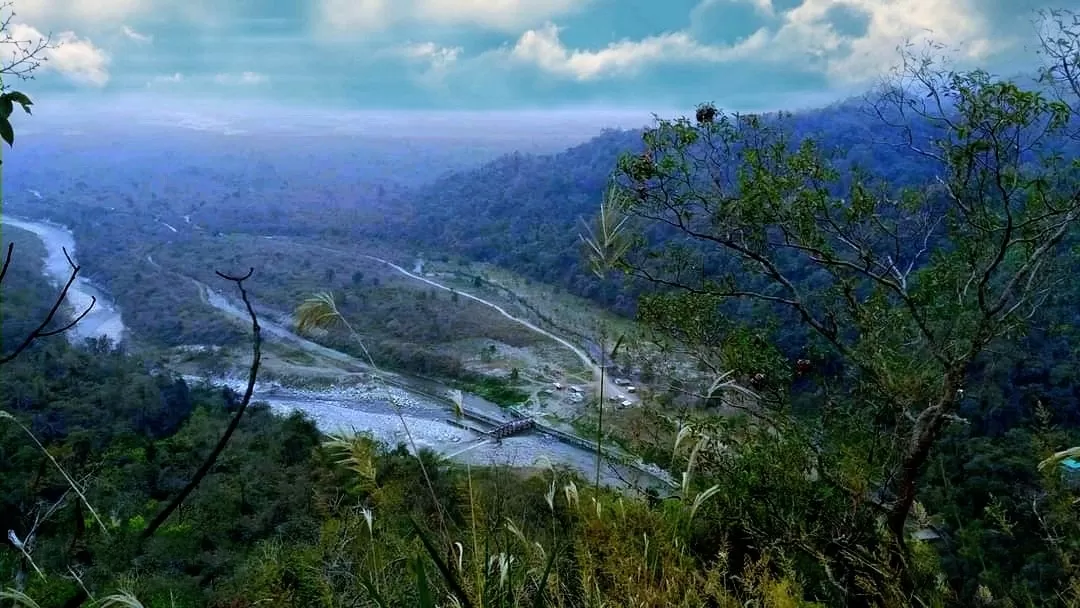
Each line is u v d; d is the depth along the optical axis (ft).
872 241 15.62
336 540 7.52
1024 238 13.19
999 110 12.44
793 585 7.60
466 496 7.20
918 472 13.03
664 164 14.53
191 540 25.96
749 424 13.12
